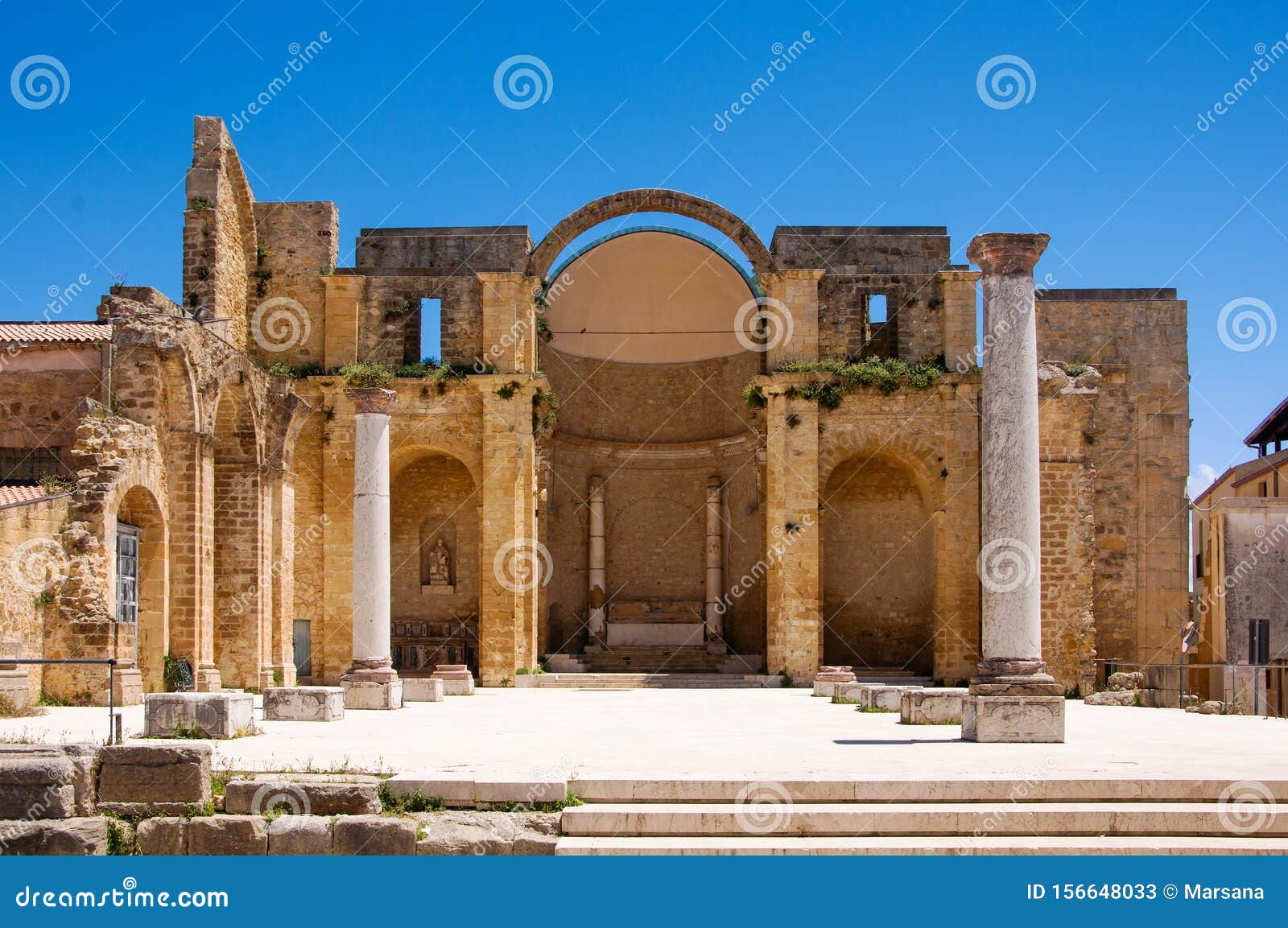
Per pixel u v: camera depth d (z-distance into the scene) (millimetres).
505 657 43156
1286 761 16953
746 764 16672
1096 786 14875
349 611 43438
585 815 14188
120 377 33500
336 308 44781
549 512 48625
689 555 50906
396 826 14062
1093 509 42844
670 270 49344
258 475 39062
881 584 46844
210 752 14812
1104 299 45531
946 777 15000
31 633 28766
